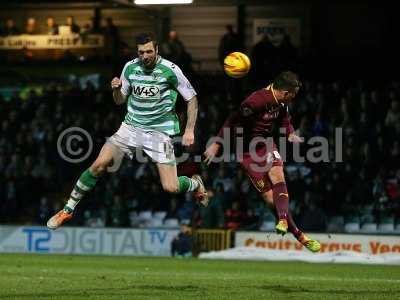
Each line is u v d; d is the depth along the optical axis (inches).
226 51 2527.1
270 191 1066.1
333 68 2669.8
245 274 1386.6
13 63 2851.9
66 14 3053.6
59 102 2568.9
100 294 930.7
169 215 2208.4
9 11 3097.9
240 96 2496.3
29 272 1336.1
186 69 2524.6
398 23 2768.2
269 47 2481.5
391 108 2240.4
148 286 1048.8
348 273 1459.2
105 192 2300.7
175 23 2920.8
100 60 2778.1
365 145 2191.2
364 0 2790.4
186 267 1600.6
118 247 2172.7
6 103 2650.1
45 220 2287.2
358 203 2118.6
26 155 2461.9
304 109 2357.3
